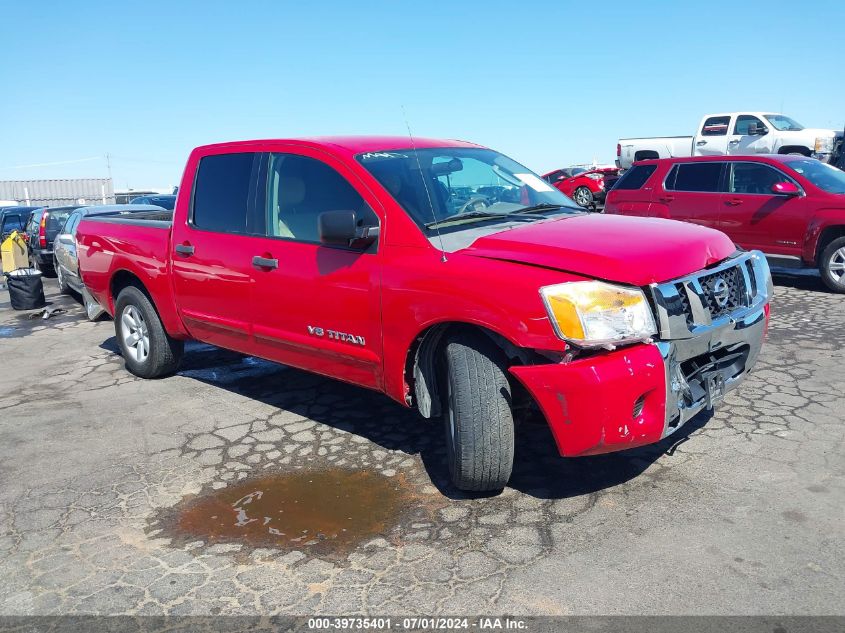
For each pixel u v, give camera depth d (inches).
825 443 157.3
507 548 123.3
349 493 148.2
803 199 343.9
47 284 564.7
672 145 770.2
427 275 138.0
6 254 697.6
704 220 384.8
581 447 122.3
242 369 244.7
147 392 224.2
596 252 128.6
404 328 142.6
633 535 124.6
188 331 209.6
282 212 175.0
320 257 160.9
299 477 157.1
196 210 200.7
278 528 135.2
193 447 177.0
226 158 194.1
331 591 114.2
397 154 169.9
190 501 148.3
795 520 126.0
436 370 149.2
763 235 359.3
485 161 185.8
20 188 2069.4
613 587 110.2
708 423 172.1
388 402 203.2
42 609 113.4
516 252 133.5
